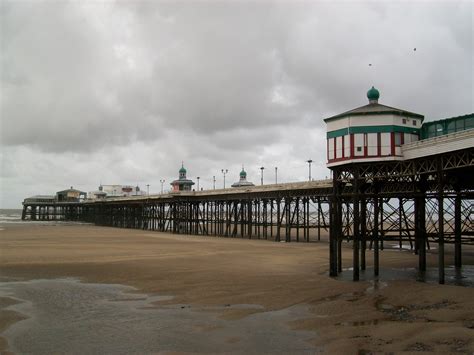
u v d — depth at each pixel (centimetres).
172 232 9600
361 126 3178
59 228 10525
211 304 2312
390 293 2528
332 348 1591
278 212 6588
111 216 13488
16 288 2755
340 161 3269
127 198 12094
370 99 3434
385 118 3144
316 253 4738
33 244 5628
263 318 2027
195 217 9944
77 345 1661
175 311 2169
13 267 3591
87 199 17038
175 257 4316
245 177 12312
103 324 1942
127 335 1781
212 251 4938
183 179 12619
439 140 2719
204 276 3145
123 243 6031
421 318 1967
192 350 1600
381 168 3206
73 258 4172
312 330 1827
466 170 2966
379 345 1605
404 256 4547
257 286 2773
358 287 2733
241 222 7512
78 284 2888
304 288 2706
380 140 3133
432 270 3519
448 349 1537
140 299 2439
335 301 2347
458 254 3731
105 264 3778
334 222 3247
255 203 8750
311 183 5838
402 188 3397
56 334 1797
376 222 3198
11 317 2050
